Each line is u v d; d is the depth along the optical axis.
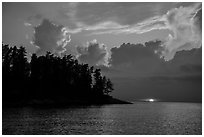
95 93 137.62
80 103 116.31
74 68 130.25
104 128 38.00
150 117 58.38
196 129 38.59
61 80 116.62
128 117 57.25
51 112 63.78
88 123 43.62
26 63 105.25
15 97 88.25
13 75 97.31
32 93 98.69
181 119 54.22
